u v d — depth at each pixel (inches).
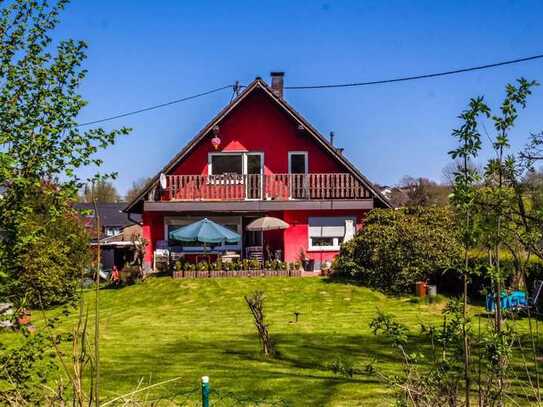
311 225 1021.2
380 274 800.9
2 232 246.7
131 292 844.0
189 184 1013.2
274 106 1047.6
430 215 841.5
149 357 472.7
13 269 252.4
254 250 984.9
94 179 265.6
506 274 204.4
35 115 259.6
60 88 269.3
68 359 422.0
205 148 1044.5
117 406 251.8
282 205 989.2
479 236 196.2
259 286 829.2
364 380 377.1
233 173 1040.8
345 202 992.9
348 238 1019.9
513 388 292.0
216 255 1012.5
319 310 703.1
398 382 234.2
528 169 199.9
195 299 779.4
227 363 444.1
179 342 538.9
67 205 258.5
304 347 501.4
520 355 395.5
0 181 242.5
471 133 198.5
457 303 212.8
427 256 782.5
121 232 2167.8
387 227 817.5
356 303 739.4
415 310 694.5
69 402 239.3
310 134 1018.7
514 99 197.8
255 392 355.6
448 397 211.2
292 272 891.4
